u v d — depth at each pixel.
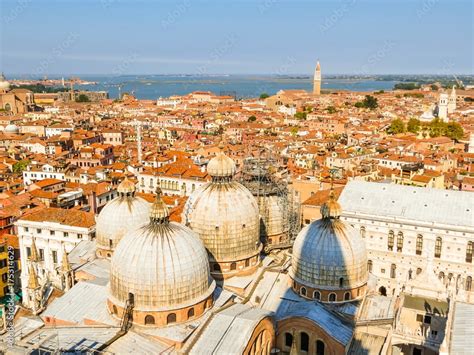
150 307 61.66
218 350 57.41
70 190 148.25
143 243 62.97
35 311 71.38
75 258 89.69
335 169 163.38
